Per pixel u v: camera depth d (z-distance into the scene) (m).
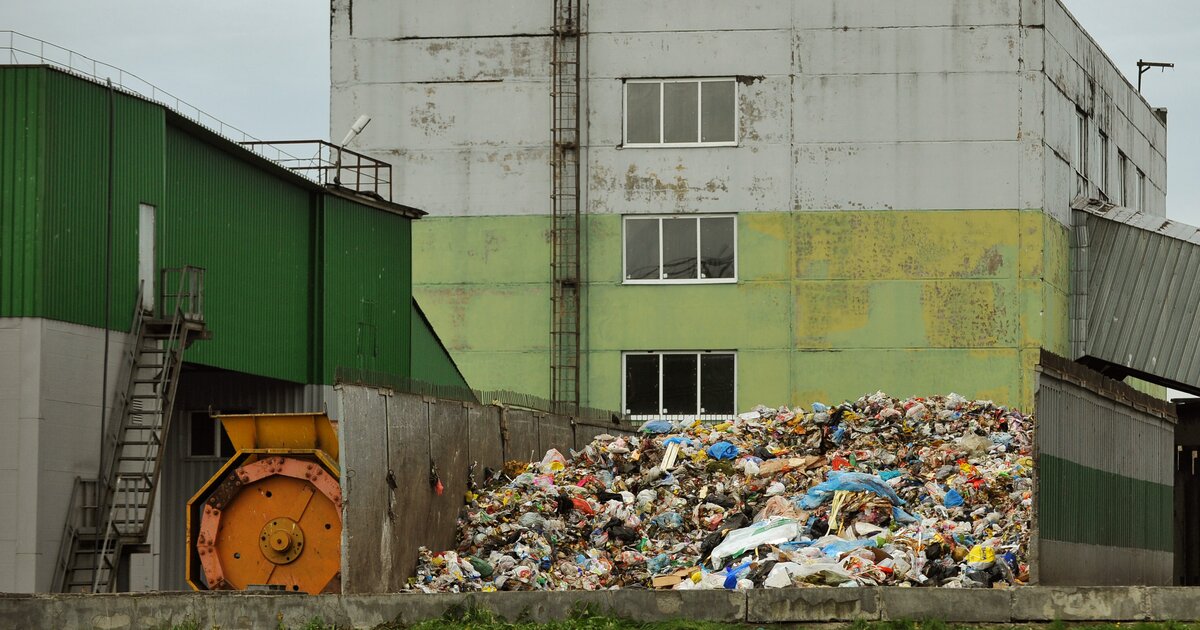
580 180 43.53
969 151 42.88
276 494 22.31
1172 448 32.78
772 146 43.25
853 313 42.75
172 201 29.55
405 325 38.50
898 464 29.52
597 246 43.50
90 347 26.98
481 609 18.58
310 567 22.05
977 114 42.94
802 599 18.59
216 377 34.06
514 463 28.22
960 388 42.41
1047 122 43.25
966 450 29.86
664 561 24.61
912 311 42.66
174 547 33.22
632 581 23.94
